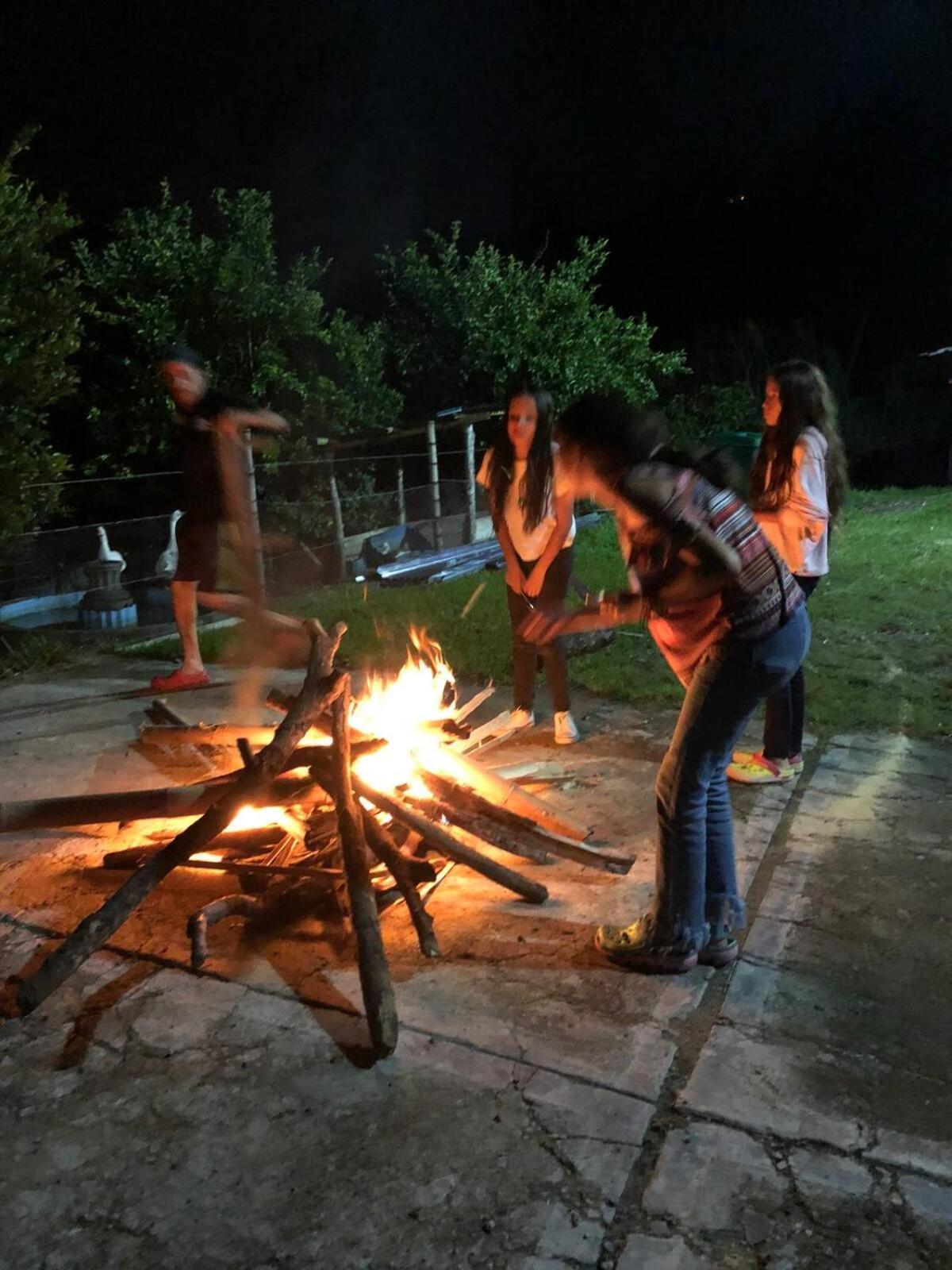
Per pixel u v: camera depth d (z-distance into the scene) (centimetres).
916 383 2291
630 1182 214
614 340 1573
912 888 343
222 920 313
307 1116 234
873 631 705
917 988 285
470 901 333
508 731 481
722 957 294
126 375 1248
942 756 466
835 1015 272
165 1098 241
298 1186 214
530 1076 247
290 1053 256
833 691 555
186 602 582
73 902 335
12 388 755
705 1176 216
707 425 1920
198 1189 214
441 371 1579
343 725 339
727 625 270
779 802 411
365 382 1410
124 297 1255
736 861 361
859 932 315
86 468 1231
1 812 346
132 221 1270
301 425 1314
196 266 1255
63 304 779
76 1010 276
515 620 467
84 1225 205
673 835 282
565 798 416
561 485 304
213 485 566
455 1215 206
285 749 324
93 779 446
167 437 1215
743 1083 245
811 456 389
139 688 598
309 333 1327
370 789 331
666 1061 252
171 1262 196
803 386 393
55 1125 233
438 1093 241
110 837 384
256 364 1281
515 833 354
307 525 1298
